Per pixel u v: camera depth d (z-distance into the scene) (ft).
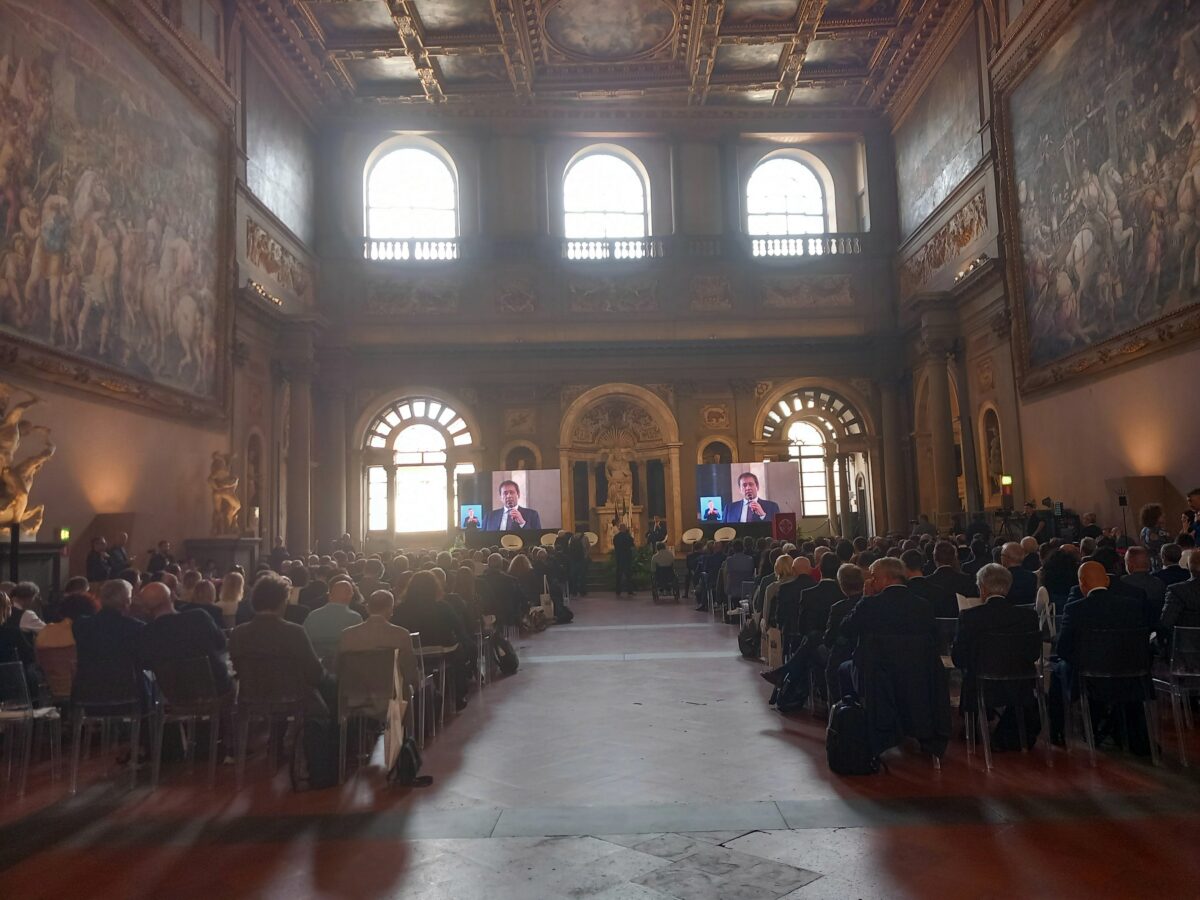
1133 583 24.75
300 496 70.95
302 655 20.92
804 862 15.23
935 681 20.75
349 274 84.23
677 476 84.43
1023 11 57.67
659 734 24.90
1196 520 35.19
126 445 48.88
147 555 47.29
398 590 32.65
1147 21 45.37
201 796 20.18
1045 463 57.67
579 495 87.30
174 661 21.53
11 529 36.01
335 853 16.34
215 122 60.03
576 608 63.82
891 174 86.84
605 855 15.79
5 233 39.01
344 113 84.23
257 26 68.49
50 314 42.04
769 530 75.92
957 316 70.54
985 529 55.72
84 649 21.31
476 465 83.41
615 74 81.25
